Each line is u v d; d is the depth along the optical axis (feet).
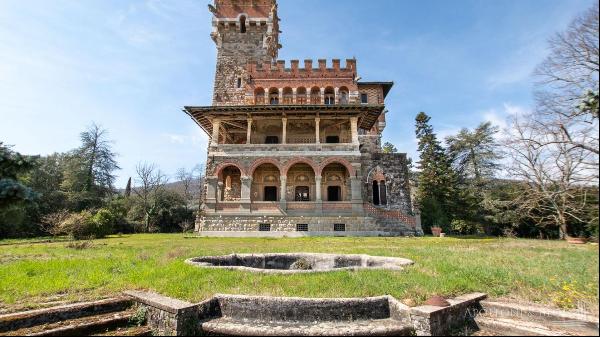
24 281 25.73
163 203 156.97
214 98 124.88
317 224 88.79
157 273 26.96
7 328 17.04
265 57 128.77
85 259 38.01
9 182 16.28
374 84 128.06
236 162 94.27
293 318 18.80
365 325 17.93
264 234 86.33
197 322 18.83
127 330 19.02
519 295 21.11
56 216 97.60
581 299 18.72
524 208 55.67
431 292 20.75
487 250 43.11
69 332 17.63
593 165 34.99
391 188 104.99
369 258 33.76
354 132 98.63
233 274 25.44
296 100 117.08
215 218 89.15
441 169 132.67
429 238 76.59
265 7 132.05
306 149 95.66
